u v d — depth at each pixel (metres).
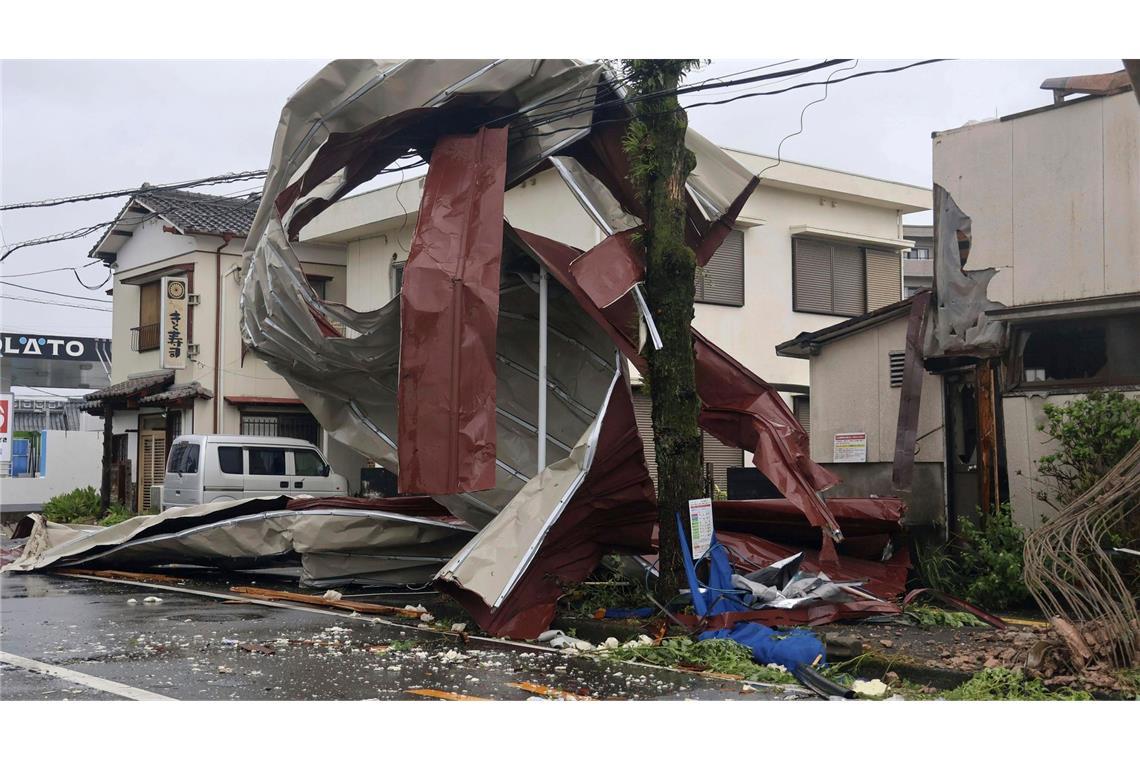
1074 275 10.98
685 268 9.65
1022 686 6.57
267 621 9.70
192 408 23.22
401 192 21.80
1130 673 6.70
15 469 30.38
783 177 19.73
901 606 9.48
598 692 6.57
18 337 35.78
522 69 10.34
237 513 13.27
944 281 12.16
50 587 12.77
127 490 26.09
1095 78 10.88
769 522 11.25
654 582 10.29
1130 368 10.57
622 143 10.00
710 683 6.90
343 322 10.84
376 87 10.16
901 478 12.13
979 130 11.90
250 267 11.29
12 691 6.46
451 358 9.57
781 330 19.81
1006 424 11.38
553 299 11.95
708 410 11.08
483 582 8.66
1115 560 8.98
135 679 6.86
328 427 12.54
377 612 10.41
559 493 9.11
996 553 10.44
